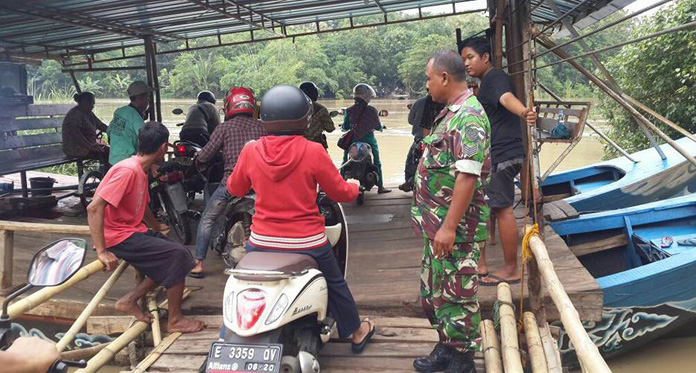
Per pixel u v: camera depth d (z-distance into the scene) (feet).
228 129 15.24
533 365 9.68
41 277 6.44
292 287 9.53
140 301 13.30
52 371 5.06
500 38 17.76
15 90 30.35
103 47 33.24
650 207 19.60
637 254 18.69
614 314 14.25
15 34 26.61
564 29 26.73
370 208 23.82
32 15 21.39
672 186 24.70
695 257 14.58
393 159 54.03
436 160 9.72
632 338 14.57
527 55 16.20
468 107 9.28
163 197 19.42
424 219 10.13
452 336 10.07
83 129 26.37
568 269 14.66
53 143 30.30
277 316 9.24
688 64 35.35
